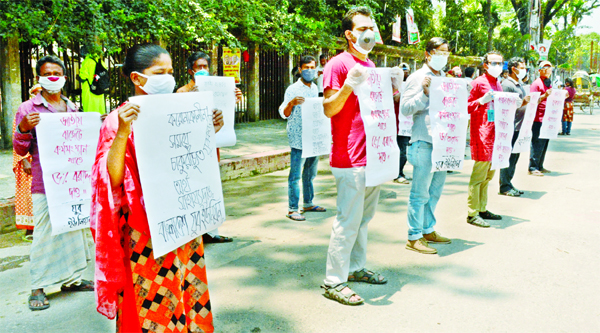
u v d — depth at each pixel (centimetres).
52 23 795
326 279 362
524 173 855
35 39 780
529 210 602
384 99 346
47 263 354
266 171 889
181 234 225
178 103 225
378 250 460
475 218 540
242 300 355
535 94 640
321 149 562
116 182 206
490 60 512
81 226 367
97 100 649
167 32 962
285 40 1325
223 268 418
